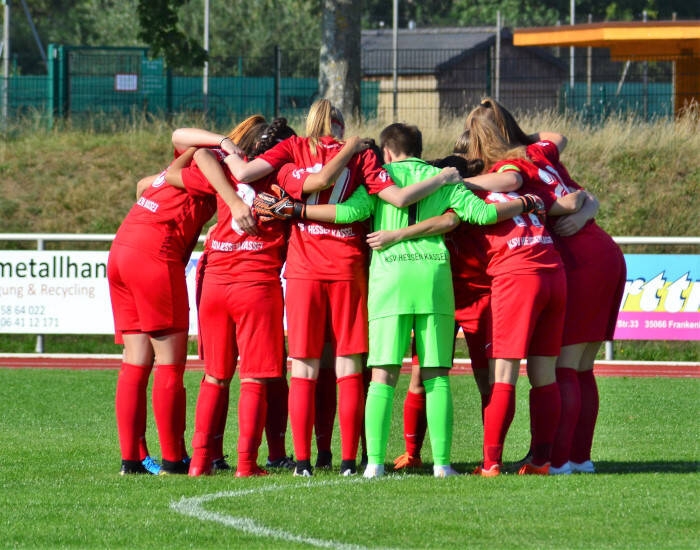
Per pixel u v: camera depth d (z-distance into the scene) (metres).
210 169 21.23
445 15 194.12
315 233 21.16
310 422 21.67
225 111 82.12
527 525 17.11
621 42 84.38
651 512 17.98
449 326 21.28
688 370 44.03
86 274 46.19
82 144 70.25
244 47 157.38
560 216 22.28
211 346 21.86
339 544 15.96
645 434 28.86
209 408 21.97
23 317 46.53
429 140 67.50
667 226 60.22
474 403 35.03
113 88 81.19
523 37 88.50
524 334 21.05
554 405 21.64
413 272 21.02
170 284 21.78
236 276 21.31
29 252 46.44
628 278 43.97
